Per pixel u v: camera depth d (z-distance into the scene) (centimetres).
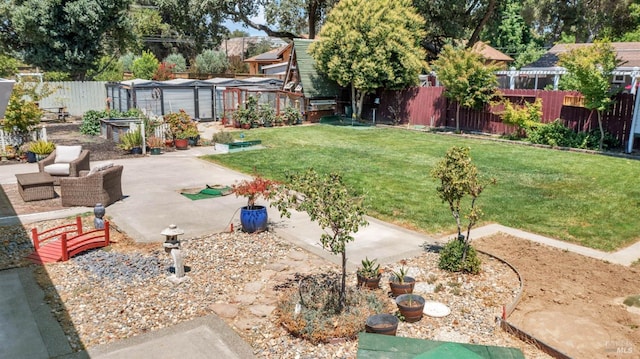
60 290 675
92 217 1027
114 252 827
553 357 528
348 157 1728
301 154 1783
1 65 2842
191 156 1761
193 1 3484
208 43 4956
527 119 2041
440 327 586
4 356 515
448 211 1091
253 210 936
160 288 687
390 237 928
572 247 874
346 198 588
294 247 866
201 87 2753
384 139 2175
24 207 1093
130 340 551
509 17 4978
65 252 779
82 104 2967
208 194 1231
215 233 936
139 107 2567
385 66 2494
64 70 3055
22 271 738
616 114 1814
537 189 1277
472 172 741
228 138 2008
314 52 2670
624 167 1516
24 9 2734
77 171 1266
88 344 542
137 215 1045
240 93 2595
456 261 759
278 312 612
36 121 1755
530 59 4606
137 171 1497
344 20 2545
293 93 2762
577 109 1936
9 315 603
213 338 557
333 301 615
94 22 2939
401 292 660
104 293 668
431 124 2572
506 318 614
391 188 1289
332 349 536
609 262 803
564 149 1877
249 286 698
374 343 474
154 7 5584
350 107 2930
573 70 1773
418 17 2672
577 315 626
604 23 3800
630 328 595
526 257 827
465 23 3431
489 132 2303
